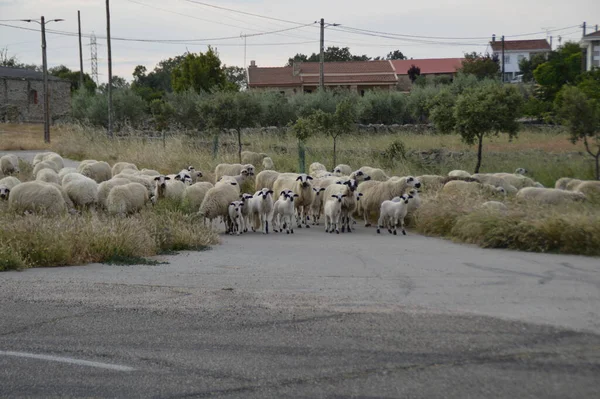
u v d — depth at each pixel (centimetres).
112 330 763
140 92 7638
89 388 603
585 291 938
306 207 2033
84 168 2391
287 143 3609
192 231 1540
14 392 597
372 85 6844
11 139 5153
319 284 1005
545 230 1394
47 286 991
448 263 1212
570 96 2545
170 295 927
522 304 856
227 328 764
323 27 4838
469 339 705
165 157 3222
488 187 2017
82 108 5678
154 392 592
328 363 648
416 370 623
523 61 7900
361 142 3572
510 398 558
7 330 767
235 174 2556
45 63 5084
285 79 6912
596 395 560
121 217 1553
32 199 1569
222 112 3120
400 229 1839
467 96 2691
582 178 2611
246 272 1123
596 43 5228
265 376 621
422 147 3338
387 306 849
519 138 3706
